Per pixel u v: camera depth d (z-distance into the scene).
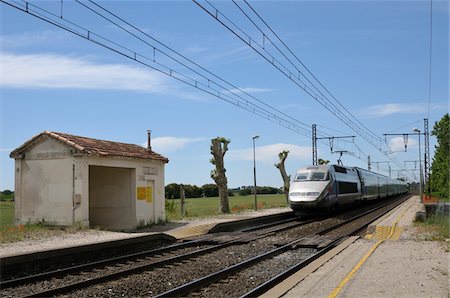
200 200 85.88
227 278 12.68
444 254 14.55
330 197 34.03
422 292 9.66
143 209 26.55
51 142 24.06
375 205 52.12
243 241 20.38
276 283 11.74
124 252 17.86
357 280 10.97
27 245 17.47
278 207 47.69
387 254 14.90
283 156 50.62
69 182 23.45
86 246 16.00
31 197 24.47
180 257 15.81
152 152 29.05
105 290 11.48
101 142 26.42
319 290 10.19
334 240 19.88
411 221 27.27
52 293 11.02
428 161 59.78
